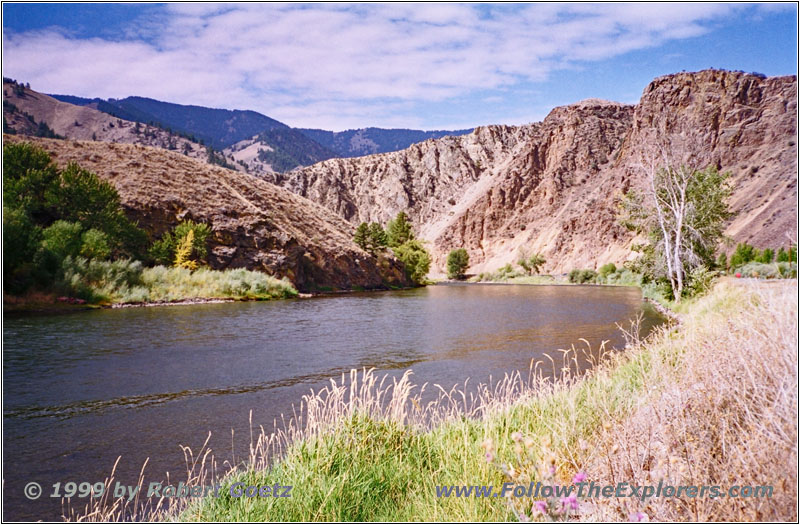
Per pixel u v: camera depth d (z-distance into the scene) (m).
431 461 6.40
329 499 5.34
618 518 3.76
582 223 152.38
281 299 54.12
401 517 5.04
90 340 22.45
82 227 47.59
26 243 36.66
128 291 42.94
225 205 68.81
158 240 60.50
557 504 3.84
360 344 22.27
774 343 4.54
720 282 32.12
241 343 22.47
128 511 6.41
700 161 38.47
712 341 6.37
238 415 11.42
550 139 193.38
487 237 182.50
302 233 79.50
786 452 3.59
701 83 153.62
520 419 6.89
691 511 3.63
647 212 38.97
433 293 71.25
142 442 9.53
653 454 4.32
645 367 9.25
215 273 55.19
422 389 13.38
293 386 14.34
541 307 43.22
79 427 10.51
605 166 180.12
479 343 22.25
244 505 5.42
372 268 85.94
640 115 160.25
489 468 5.39
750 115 143.88
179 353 19.70
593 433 5.57
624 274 101.50
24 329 25.42
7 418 11.20
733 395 4.40
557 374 15.02
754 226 105.50
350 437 6.55
